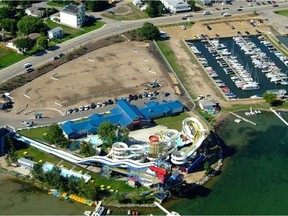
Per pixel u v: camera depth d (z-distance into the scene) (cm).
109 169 17850
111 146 18875
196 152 18450
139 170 17412
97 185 17275
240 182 17775
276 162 18950
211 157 19062
